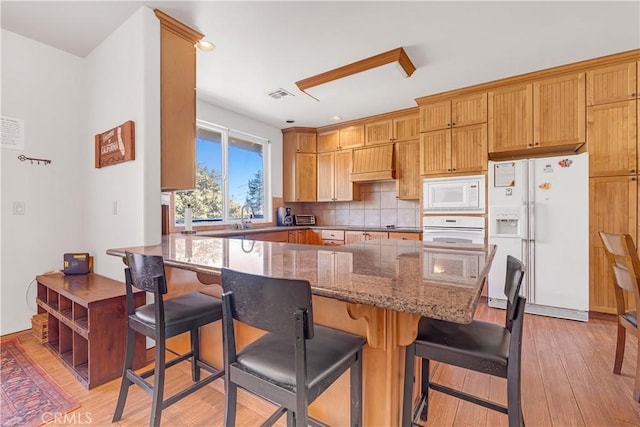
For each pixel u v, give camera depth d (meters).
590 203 2.79
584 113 2.82
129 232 2.20
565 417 1.49
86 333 1.77
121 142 2.21
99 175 2.54
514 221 3.06
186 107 2.36
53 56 2.60
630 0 1.97
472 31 2.31
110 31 2.34
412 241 2.09
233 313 0.92
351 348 1.06
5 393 1.68
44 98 2.56
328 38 2.40
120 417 1.47
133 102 2.15
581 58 2.74
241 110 4.09
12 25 2.27
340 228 4.45
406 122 4.16
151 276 1.31
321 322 1.31
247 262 1.29
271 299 0.82
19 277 2.44
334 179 4.80
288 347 1.03
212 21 2.20
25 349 2.19
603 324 2.68
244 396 1.61
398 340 1.07
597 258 2.76
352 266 1.18
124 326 1.88
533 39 2.43
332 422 1.32
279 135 4.99
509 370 0.97
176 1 2.00
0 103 2.34
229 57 2.69
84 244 2.76
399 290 0.81
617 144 2.69
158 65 2.15
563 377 1.84
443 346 1.07
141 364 1.96
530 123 3.06
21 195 2.45
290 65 2.83
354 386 1.11
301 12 2.09
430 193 3.60
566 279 2.80
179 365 2.02
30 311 2.48
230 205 4.19
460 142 3.44
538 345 2.27
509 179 3.04
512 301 1.02
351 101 3.76
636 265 1.63
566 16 2.14
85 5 2.04
